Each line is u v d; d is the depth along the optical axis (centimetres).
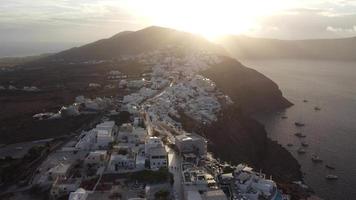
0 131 15500
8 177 10612
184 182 9606
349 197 12731
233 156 14938
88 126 15338
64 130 15212
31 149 12556
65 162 11244
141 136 13100
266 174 13312
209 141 15075
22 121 16712
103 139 12625
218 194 8888
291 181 13488
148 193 9262
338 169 15150
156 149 11450
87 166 11025
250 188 9900
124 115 16025
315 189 13250
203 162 11506
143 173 10225
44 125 15925
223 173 10619
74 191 9525
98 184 9881
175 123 16112
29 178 10625
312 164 15700
